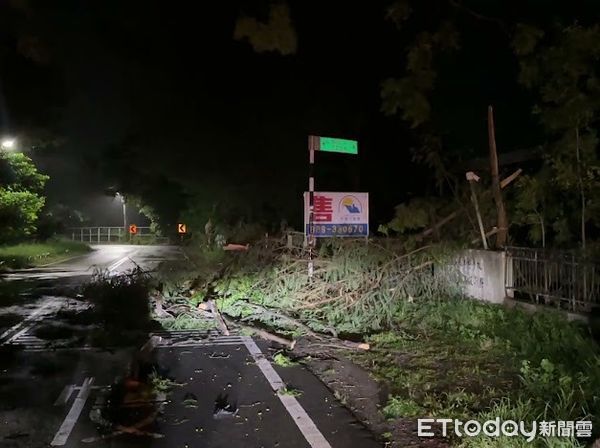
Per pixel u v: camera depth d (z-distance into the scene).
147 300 11.44
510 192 12.16
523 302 9.71
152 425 5.81
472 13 11.28
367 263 10.80
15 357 8.57
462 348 8.35
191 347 8.96
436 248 11.09
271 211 24.64
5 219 25.39
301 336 9.51
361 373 7.45
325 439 5.43
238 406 6.31
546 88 9.77
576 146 9.48
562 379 6.09
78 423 5.91
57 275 21.39
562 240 10.15
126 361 8.28
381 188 18.91
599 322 8.05
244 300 11.37
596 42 9.18
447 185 15.72
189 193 32.03
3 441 5.48
